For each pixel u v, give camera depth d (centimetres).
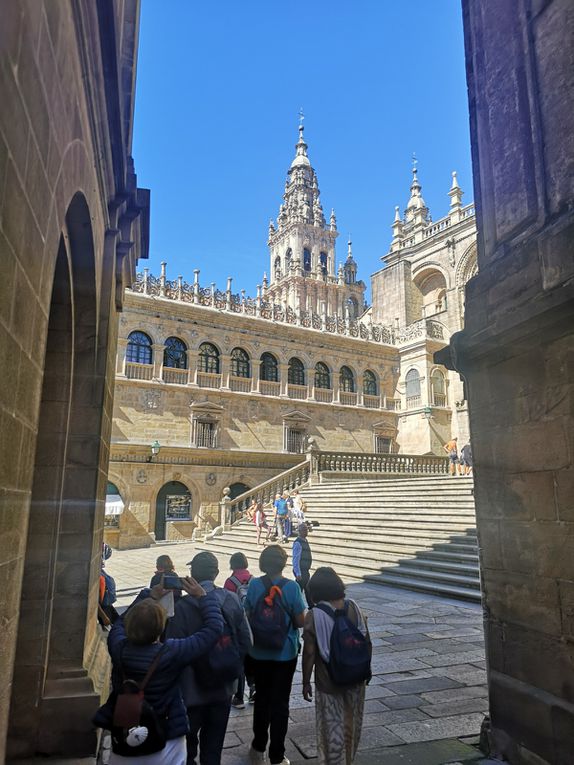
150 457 2986
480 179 576
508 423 494
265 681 460
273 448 3459
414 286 4694
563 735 407
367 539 1819
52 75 297
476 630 958
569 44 466
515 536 478
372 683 677
